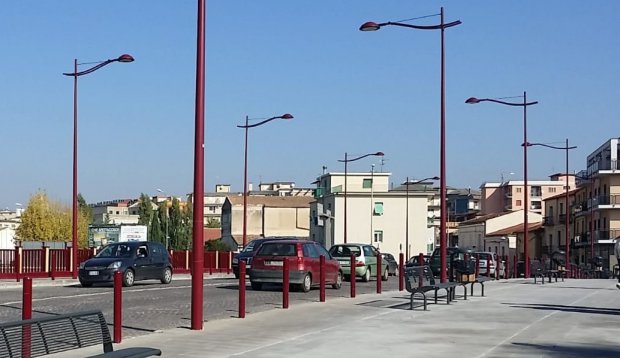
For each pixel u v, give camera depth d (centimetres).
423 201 9644
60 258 3616
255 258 2594
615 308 1967
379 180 9894
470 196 14562
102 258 2888
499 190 12925
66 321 892
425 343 1266
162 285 2975
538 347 1235
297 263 2522
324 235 9038
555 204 9775
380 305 1988
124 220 14775
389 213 9569
